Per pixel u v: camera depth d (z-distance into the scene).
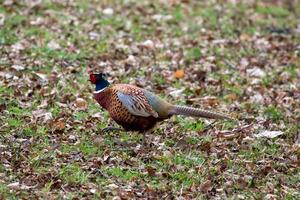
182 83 15.16
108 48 16.80
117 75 15.16
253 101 14.43
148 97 11.36
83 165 10.97
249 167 11.38
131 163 11.15
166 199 10.17
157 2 21.42
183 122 12.88
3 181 10.19
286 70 16.67
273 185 10.89
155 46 17.31
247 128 12.85
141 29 18.77
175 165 11.18
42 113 12.67
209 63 16.56
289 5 23.48
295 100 14.72
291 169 11.52
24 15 18.27
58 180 10.32
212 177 10.90
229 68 16.48
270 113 13.86
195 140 12.19
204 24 19.83
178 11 20.75
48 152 11.24
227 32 19.28
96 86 11.57
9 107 12.83
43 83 14.11
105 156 11.21
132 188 10.41
